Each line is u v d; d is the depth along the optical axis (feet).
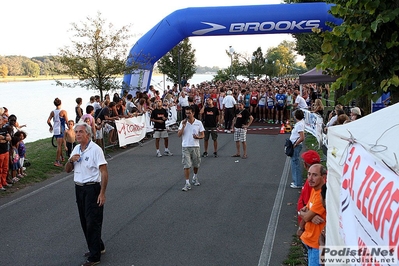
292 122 70.33
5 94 189.78
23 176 35.83
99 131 44.75
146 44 60.85
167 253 20.67
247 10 58.75
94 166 19.40
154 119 45.32
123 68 56.70
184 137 32.37
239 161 42.96
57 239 22.79
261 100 74.95
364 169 9.53
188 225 24.56
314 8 57.57
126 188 32.99
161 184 34.12
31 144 55.11
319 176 14.21
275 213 26.40
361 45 17.87
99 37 55.36
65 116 40.34
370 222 8.72
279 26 58.44
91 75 56.34
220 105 70.64
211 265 19.20
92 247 19.43
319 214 14.12
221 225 24.45
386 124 10.55
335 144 12.14
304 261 18.88
